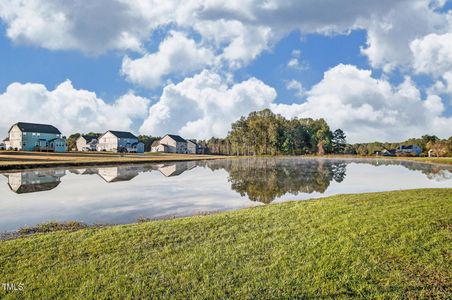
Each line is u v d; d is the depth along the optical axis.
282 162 57.84
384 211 9.81
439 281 5.70
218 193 19.44
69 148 121.94
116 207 15.09
